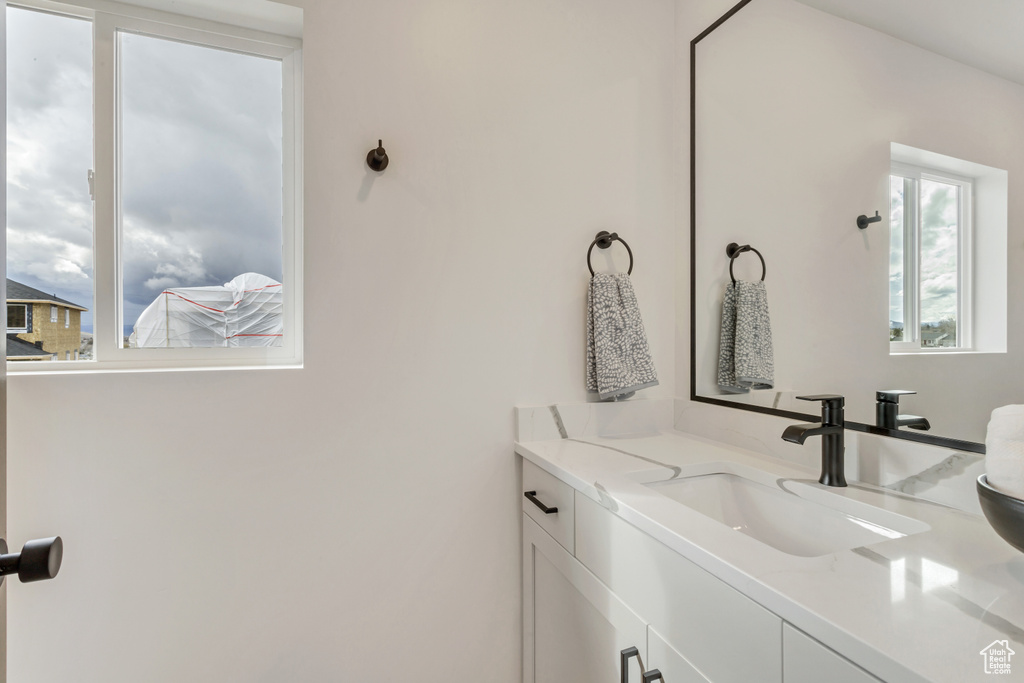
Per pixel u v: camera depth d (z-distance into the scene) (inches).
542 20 53.0
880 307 37.8
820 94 42.4
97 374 39.3
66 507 38.6
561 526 43.0
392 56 47.2
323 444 45.3
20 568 20.3
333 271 45.3
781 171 45.8
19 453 37.4
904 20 36.1
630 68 57.1
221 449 42.5
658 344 58.5
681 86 58.6
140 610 40.5
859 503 34.1
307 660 45.1
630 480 40.4
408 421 48.0
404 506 48.0
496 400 51.2
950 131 33.2
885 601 21.4
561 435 53.2
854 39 39.6
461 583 50.2
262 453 43.6
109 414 39.6
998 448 23.9
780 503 39.9
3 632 25.0
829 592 22.1
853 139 39.7
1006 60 30.3
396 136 47.3
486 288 50.6
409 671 48.4
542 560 47.1
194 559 41.9
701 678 27.0
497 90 50.9
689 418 56.2
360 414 46.4
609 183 55.9
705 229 55.1
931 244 34.3
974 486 31.9
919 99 35.1
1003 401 30.4
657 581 30.8
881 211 37.6
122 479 39.9
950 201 33.1
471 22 50.1
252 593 43.5
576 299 54.5
